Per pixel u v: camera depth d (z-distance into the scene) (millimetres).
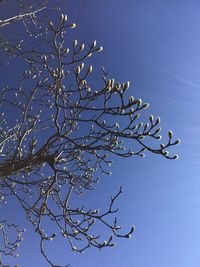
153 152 4977
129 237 5289
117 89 4867
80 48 5129
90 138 5676
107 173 6742
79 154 6129
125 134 5039
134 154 5250
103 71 5254
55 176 5488
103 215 5375
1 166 5641
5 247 7699
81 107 5062
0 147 7340
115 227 5332
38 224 5703
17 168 5547
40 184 6438
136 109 4902
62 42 5336
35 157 5465
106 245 5371
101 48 5145
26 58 7934
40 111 7426
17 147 5637
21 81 7461
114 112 4980
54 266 5402
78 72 5109
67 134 5508
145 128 4984
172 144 4930
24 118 5738
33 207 6016
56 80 5270
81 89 5102
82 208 5543
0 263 6863
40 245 5590
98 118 5094
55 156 5449
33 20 8430
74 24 5312
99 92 4992
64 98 5238
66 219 5578
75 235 5578
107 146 5320
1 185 6949
